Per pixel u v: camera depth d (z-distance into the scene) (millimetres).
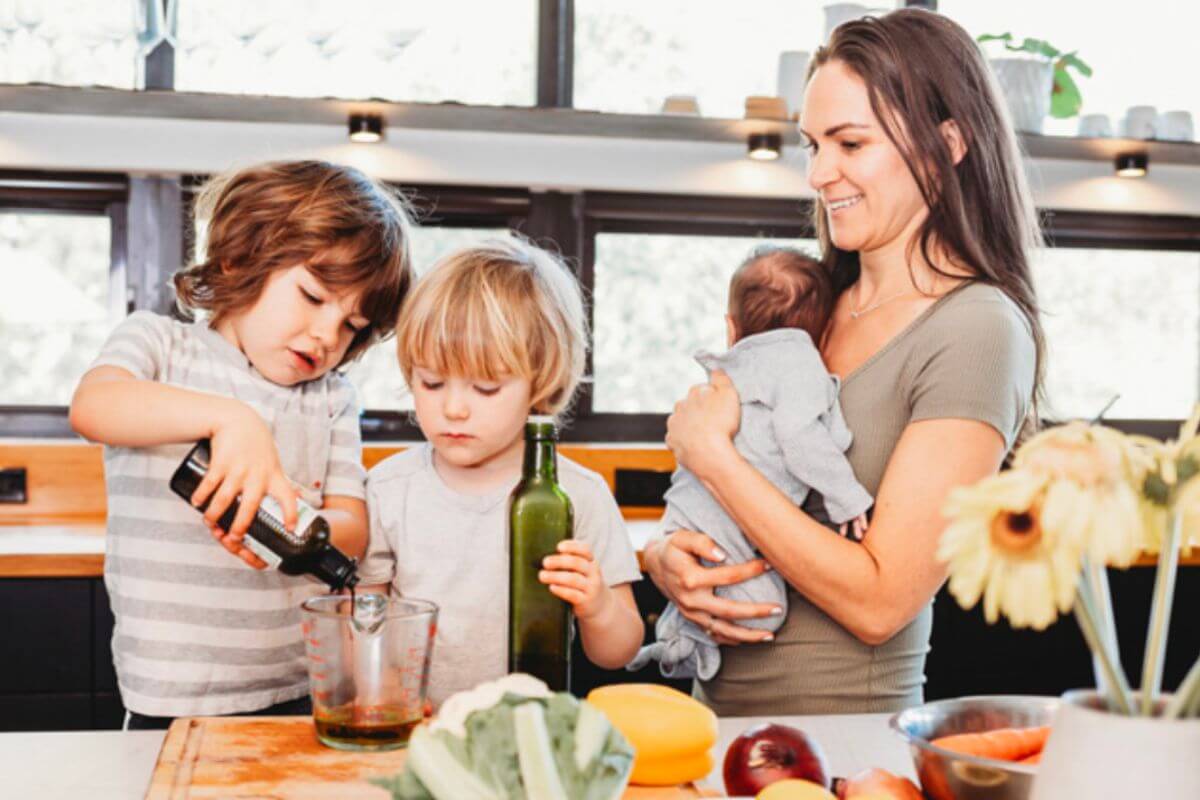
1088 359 2850
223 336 1478
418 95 2566
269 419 1437
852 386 1336
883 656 1302
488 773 754
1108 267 2838
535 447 1106
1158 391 2877
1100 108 2795
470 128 2521
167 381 1423
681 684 2227
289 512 1132
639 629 1324
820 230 1531
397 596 1387
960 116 1323
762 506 1238
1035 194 2732
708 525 1369
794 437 1293
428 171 2568
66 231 2535
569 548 1100
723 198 2684
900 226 1344
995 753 898
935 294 1339
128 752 1057
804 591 1250
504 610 1360
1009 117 1393
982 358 1242
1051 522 647
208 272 1443
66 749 1061
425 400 1297
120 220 2525
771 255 1501
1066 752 677
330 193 1427
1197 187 2781
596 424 2691
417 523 1383
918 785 981
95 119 2459
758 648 1344
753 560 1337
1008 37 2572
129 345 1385
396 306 1493
